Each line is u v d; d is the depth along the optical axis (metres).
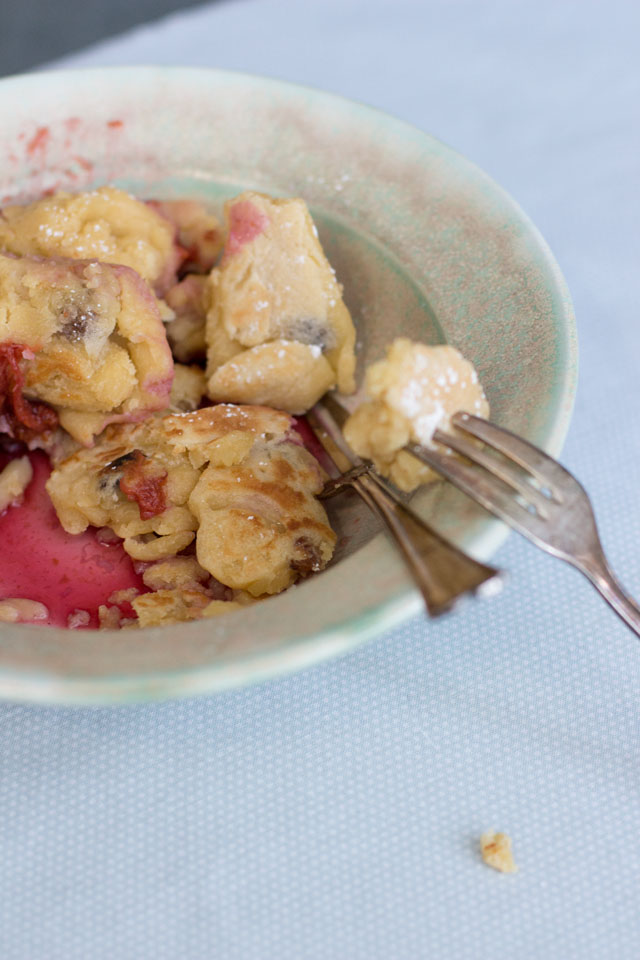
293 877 0.39
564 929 0.39
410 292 0.49
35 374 0.46
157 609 0.43
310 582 0.38
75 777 0.40
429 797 0.41
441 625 0.44
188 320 0.50
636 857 0.40
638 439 0.50
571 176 0.60
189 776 0.40
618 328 0.54
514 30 0.67
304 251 0.49
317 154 0.51
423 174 0.50
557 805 0.41
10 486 0.47
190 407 0.49
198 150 0.53
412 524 0.39
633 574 0.46
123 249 0.49
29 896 0.38
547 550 0.39
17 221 0.50
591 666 0.44
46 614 0.44
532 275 0.45
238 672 0.36
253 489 0.45
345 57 0.65
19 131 0.51
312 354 0.49
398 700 0.42
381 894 0.39
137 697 0.36
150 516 0.45
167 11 0.96
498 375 0.44
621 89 0.64
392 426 0.41
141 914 0.38
